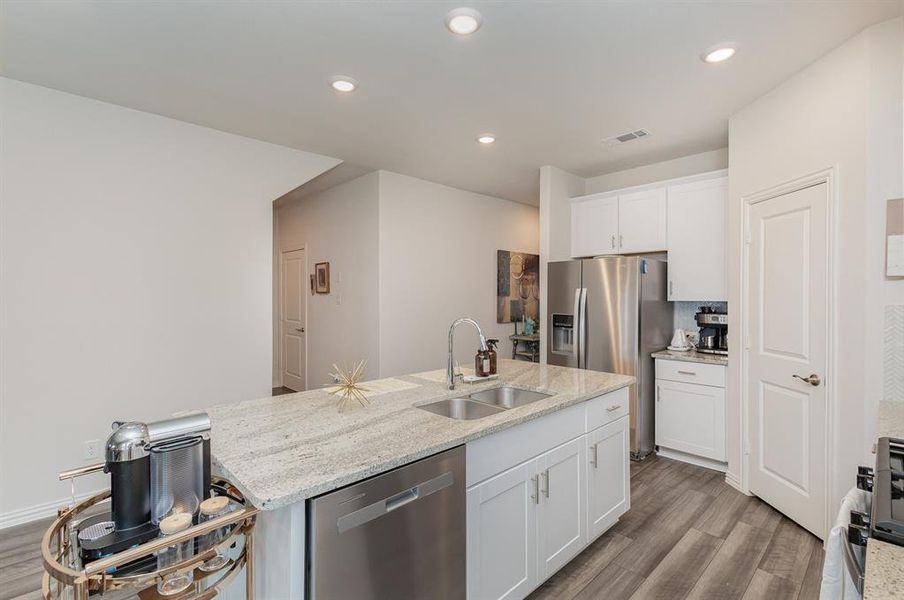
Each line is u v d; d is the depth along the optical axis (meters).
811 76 2.37
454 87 2.65
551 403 1.99
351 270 4.87
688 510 2.70
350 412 1.86
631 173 4.38
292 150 3.75
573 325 3.95
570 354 3.98
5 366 2.55
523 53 2.27
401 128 3.30
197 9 1.91
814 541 2.33
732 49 2.24
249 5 1.88
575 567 2.14
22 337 2.60
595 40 2.16
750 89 2.67
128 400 2.97
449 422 1.71
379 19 1.99
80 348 2.79
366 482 1.28
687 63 2.37
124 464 1.13
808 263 2.39
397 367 4.63
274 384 6.30
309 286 5.62
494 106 2.92
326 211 5.28
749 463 2.89
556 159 4.07
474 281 5.46
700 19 1.99
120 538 1.09
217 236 3.36
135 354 3.00
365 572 1.28
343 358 5.02
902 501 0.93
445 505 1.50
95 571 0.94
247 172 3.51
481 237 5.55
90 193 2.82
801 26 2.04
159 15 1.95
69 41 2.16
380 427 1.65
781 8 1.91
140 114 3.00
